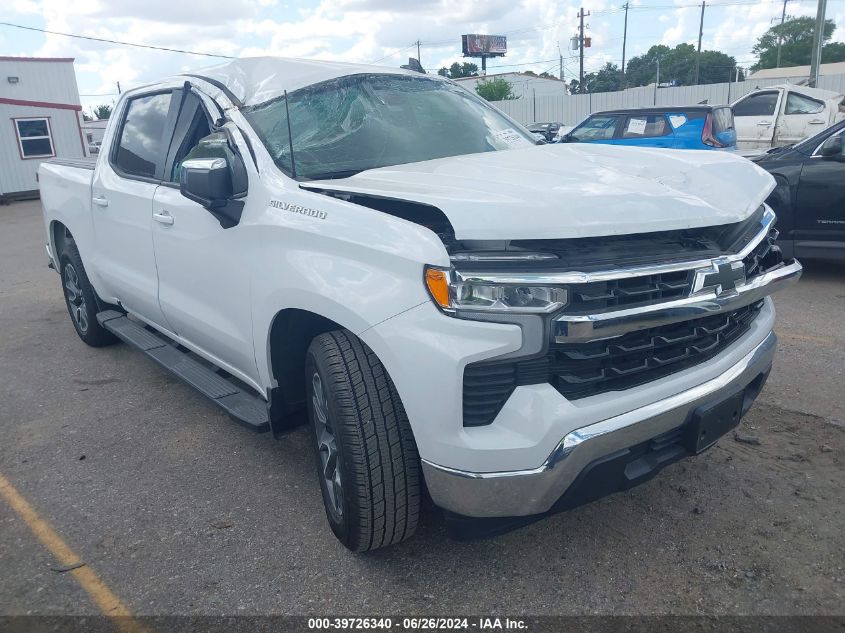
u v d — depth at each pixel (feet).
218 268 11.01
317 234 8.86
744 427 12.66
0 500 11.37
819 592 8.46
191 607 8.68
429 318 7.55
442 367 7.47
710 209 8.55
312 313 9.43
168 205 12.34
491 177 8.96
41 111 74.33
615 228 7.68
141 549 9.90
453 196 8.04
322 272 8.68
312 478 11.71
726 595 8.48
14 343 19.80
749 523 9.87
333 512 9.43
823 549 9.23
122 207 14.19
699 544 9.46
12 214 60.54
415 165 10.30
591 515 10.24
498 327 7.36
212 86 12.14
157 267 13.23
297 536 10.04
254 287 10.04
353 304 8.16
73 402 15.31
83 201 16.25
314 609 8.55
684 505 10.37
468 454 7.54
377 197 8.50
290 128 10.01
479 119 12.95
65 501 11.27
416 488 8.61
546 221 7.52
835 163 21.56
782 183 22.47
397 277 7.86
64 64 75.15
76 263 17.52
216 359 12.32
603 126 41.22
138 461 12.51
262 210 9.95
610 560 9.22
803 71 165.37
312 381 9.32
